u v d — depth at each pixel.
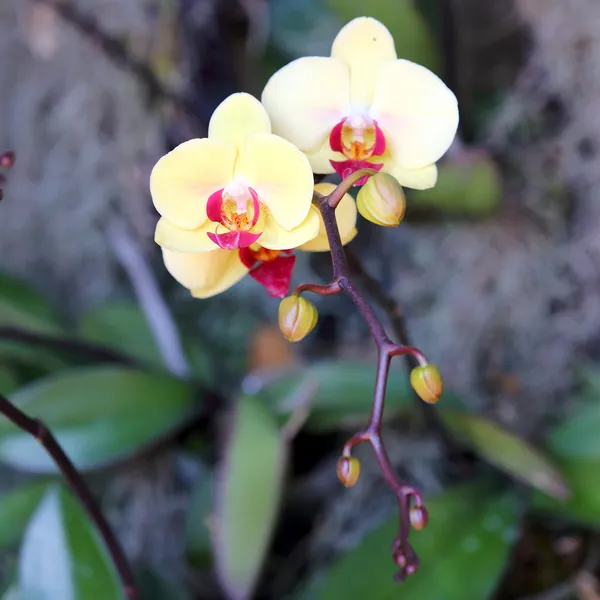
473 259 0.73
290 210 0.39
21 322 0.70
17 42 0.85
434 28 0.69
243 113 0.39
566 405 0.68
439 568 0.55
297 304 0.38
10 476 0.76
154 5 0.78
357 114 0.42
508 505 0.59
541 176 0.72
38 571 0.55
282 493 0.58
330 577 0.56
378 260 0.79
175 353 0.71
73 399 0.60
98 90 0.81
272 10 0.74
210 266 0.43
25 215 0.88
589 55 0.68
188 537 0.65
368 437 0.39
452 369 0.74
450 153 0.64
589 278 0.71
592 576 0.62
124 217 0.84
